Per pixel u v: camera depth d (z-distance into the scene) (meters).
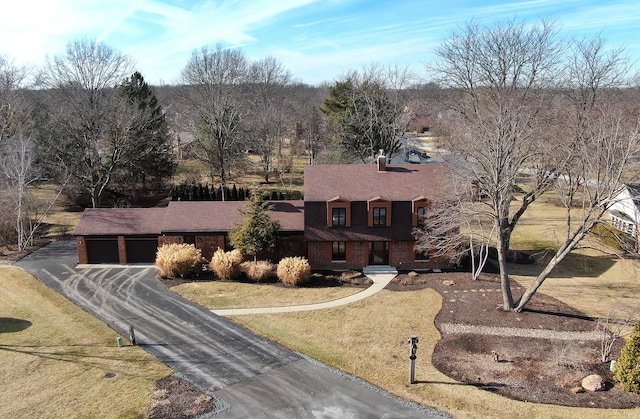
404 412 18.80
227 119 61.38
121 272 35.53
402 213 35.91
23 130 55.47
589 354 23.67
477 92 40.00
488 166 27.80
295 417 18.42
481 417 18.48
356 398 19.77
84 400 19.28
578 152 28.42
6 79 61.19
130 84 60.25
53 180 54.00
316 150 77.75
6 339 24.56
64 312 28.12
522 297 28.77
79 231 36.94
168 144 64.75
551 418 18.30
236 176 74.81
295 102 117.00
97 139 53.12
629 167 24.45
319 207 35.62
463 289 32.53
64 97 51.72
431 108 59.47
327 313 28.47
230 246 37.47
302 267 32.84
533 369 22.25
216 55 67.38
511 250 40.66
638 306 29.73
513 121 26.61
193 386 20.48
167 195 61.75
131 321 27.06
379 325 26.97
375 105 57.12
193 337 25.16
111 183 58.38
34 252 40.28
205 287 32.50
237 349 23.92
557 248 41.91
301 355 23.41
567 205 29.06
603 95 38.94
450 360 23.14
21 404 18.95
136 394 19.77
